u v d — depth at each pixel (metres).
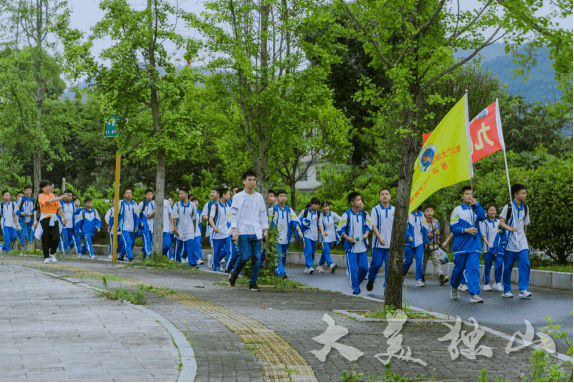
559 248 15.85
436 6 8.79
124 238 19.75
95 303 8.57
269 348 6.03
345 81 31.88
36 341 6.02
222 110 14.84
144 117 17.88
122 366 5.05
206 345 6.04
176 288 10.89
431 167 9.53
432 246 14.23
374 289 13.16
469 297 11.72
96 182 50.31
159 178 17.20
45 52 23.59
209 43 14.07
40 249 21.73
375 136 27.56
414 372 5.38
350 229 11.88
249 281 11.39
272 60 14.45
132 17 16.20
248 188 11.36
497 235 11.80
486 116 12.00
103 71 16.27
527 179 15.96
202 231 24.77
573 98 5.56
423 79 9.34
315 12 11.32
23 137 23.88
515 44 6.24
